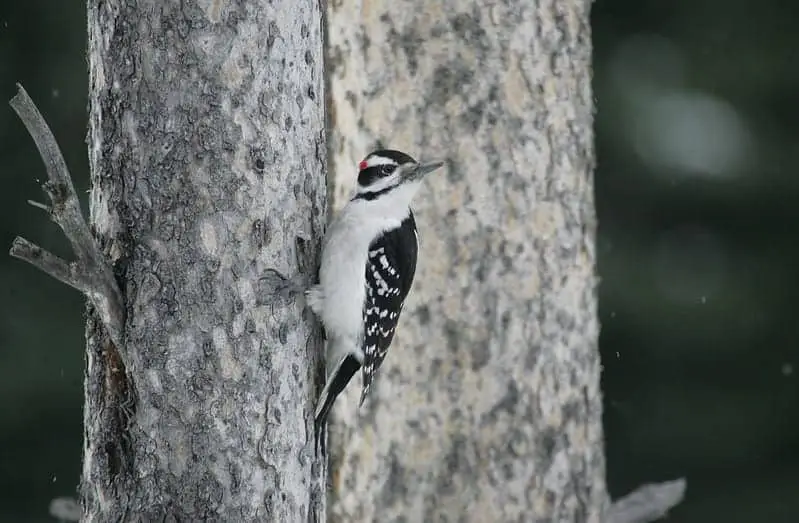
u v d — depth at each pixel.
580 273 12.96
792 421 22.28
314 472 9.38
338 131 12.98
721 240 22.14
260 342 8.98
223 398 8.85
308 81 9.29
